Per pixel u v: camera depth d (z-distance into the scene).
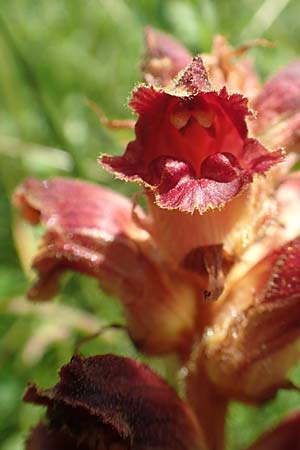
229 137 0.08
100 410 0.07
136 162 0.07
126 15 0.18
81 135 0.17
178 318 0.08
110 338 0.13
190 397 0.08
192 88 0.07
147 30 0.09
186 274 0.08
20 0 0.19
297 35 0.18
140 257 0.09
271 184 0.09
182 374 0.09
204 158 0.08
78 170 0.15
